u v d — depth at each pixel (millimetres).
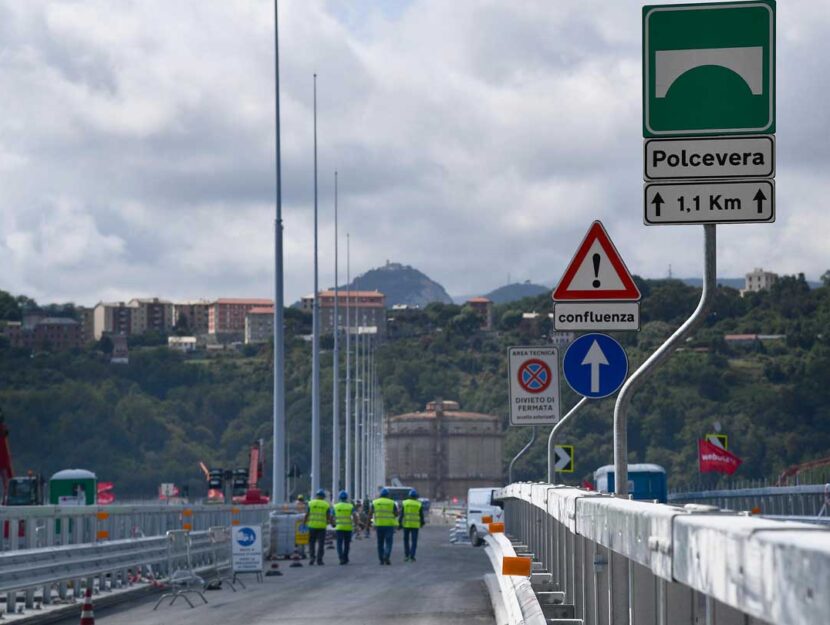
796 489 94562
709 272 21578
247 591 65625
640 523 13320
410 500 96938
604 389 33812
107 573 63000
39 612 51531
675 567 11367
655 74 21719
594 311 33500
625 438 23953
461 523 148375
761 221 21438
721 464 113875
